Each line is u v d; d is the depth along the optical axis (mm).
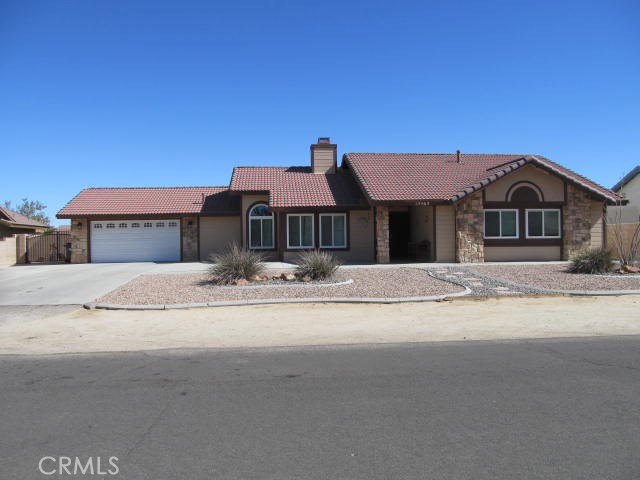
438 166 25906
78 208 27078
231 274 15625
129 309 12188
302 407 5539
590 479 3908
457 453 4367
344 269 18781
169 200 28578
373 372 6879
